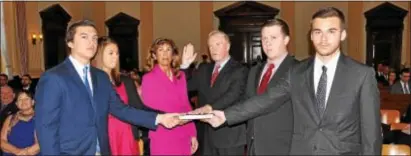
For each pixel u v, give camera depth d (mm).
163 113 3111
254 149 2727
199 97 3572
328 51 2115
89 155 2471
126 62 14320
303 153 2168
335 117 2104
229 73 3314
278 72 2689
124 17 14281
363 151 2088
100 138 2535
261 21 13633
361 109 2088
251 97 2609
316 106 2146
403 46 13469
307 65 2244
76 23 2508
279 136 2652
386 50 13539
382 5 13391
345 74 2117
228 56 3420
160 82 3297
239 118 2523
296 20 13773
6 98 5008
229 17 13766
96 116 2502
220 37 3361
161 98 3293
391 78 9797
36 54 10820
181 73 3465
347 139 2109
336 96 2107
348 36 13633
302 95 2201
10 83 8906
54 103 2357
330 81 2148
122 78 3332
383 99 7426
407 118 5848
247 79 3035
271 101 2416
